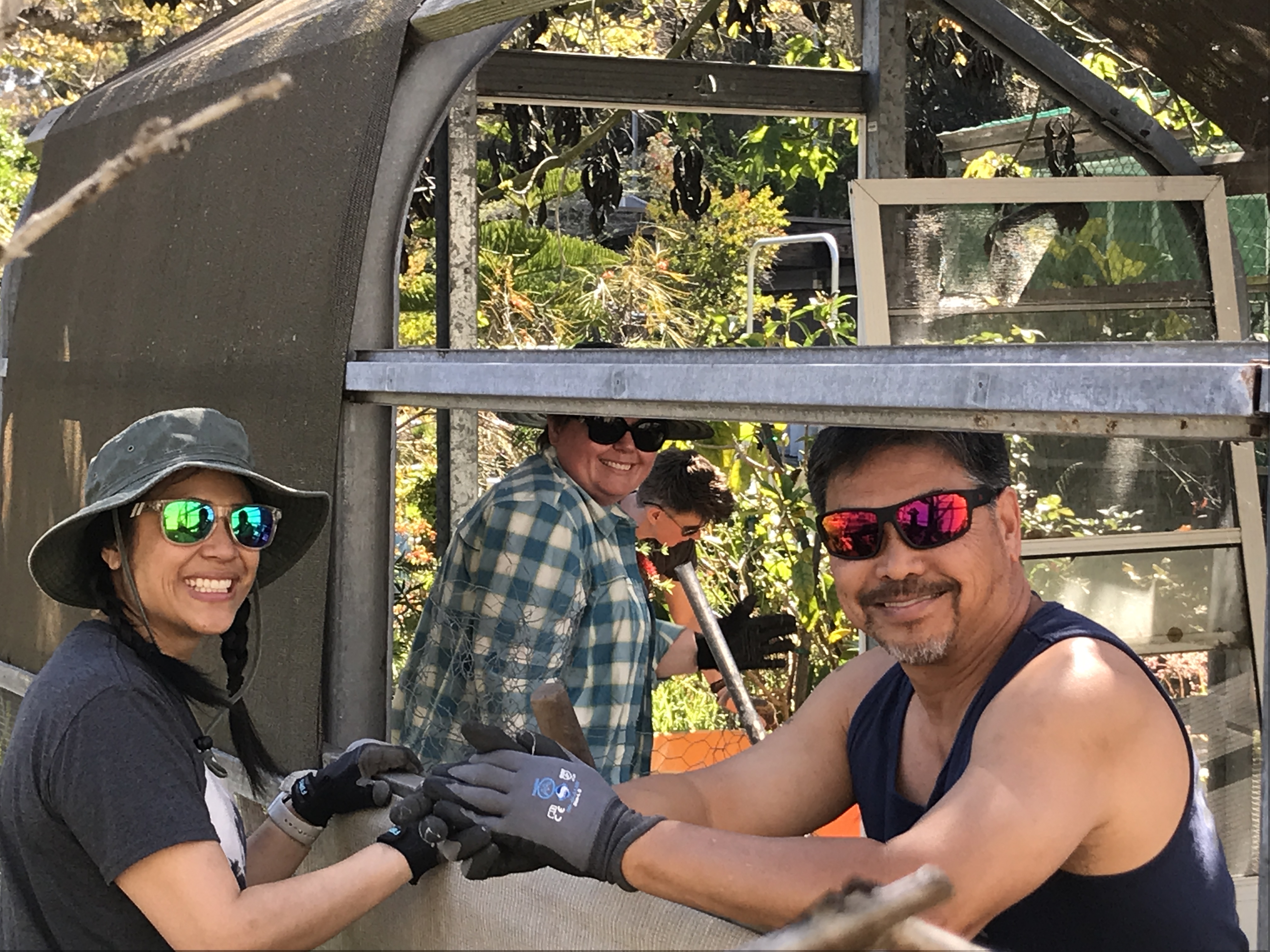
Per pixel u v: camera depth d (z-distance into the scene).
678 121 6.13
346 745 2.59
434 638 2.83
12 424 3.83
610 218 9.48
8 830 1.69
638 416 1.86
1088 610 4.02
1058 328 4.09
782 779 2.17
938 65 4.78
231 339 2.75
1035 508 3.99
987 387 1.36
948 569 1.81
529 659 2.69
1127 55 3.65
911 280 3.97
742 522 5.73
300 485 2.52
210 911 1.59
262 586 2.13
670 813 2.07
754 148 7.39
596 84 4.24
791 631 3.92
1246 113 3.42
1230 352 1.20
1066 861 1.69
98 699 1.65
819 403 1.55
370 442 2.59
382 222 2.56
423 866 1.76
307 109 2.64
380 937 2.04
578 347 1.96
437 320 4.07
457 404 2.24
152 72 3.56
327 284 2.49
